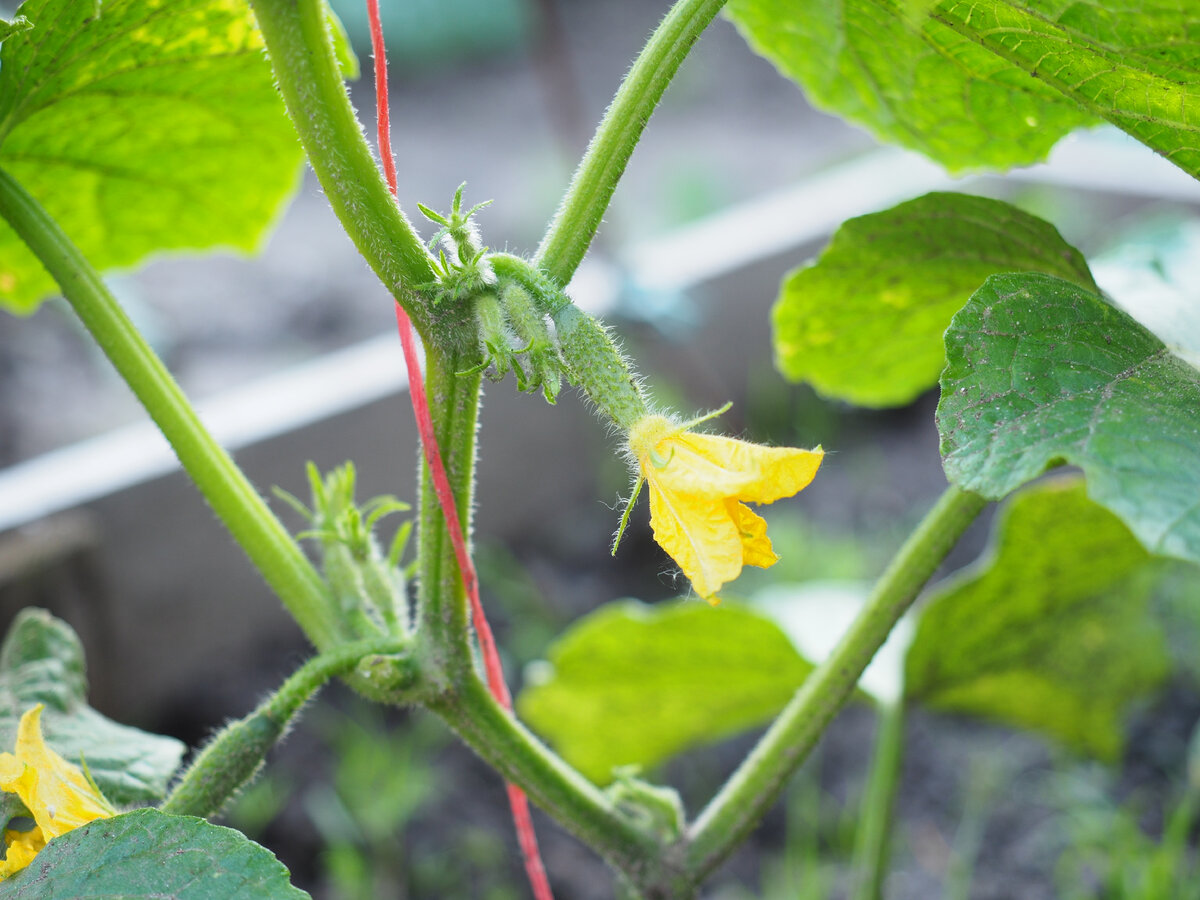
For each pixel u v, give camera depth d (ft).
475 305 1.06
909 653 1.65
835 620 2.07
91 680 2.44
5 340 3.70
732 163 5.65
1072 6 1.06
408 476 2.95
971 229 1.29
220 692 2.66
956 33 1.20
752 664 1.75
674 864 1.24
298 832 2.34
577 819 1.22
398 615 1.20
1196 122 1.11
